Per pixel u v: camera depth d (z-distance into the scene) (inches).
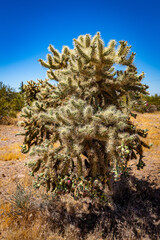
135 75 92.8
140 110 110.9
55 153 89.7
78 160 86.2
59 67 109.7
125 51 87.0
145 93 97.6
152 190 140.6
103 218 111.7
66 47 112.8
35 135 114.4
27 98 163.6
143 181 152.6
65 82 94.1
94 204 125.7
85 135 82.0
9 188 140.8
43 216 108.2
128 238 95.0
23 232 94.0
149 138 315.0
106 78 96.7
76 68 91.6
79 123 83.9
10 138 321.7
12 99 551.2
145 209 123.7
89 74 89.9
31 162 101.0
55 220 108.3
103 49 83.7
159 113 663.1
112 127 82.0
